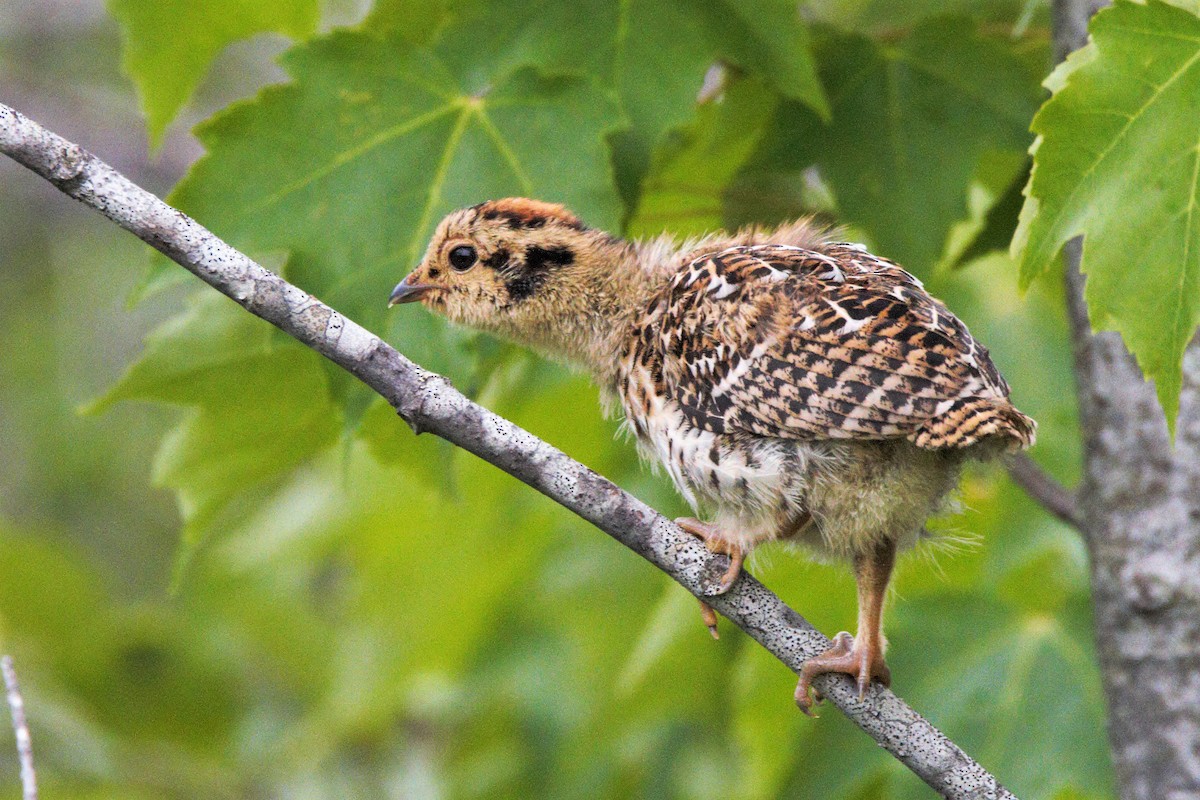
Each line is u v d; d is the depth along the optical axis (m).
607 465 14.30
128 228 7.34
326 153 9.88
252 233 9.73
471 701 16.62
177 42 11.99
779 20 10.16
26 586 17.86
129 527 23.84
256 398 11.32
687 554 7.82
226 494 11.73
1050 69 10.90
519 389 13.55
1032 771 11.77
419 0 10.86
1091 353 9.74
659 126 10.30
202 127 9.72
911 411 7.53
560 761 15.30
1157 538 9.28
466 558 15.64
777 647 7.79
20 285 24.44
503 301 9.70
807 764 12.11
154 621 18.28
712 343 8.38
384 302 9.87
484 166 9.91
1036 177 7.43
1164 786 9.16
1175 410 7.52
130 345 24.31
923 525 8.47
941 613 12.39
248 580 18.44
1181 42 7.46
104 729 17.00
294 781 17.25
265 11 12.03
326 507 16.66
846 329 7.88
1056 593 12.46
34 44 24.09
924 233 10.86
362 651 16.44
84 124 23.81
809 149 10.98
